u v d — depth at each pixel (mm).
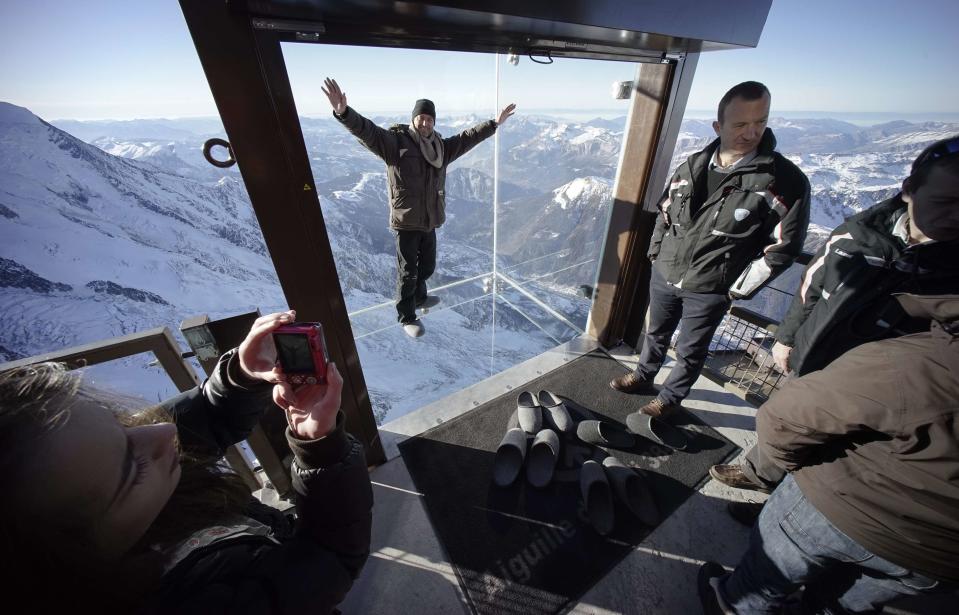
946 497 607
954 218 885
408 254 2324
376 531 1556
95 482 313
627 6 1165
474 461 1861
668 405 1991
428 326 3020
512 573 1416
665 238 1790
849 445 749
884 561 755
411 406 2281
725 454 1888
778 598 1012
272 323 547
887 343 669
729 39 1584
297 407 556
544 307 3283
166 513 409
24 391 317
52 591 285
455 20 1027
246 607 389
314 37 976
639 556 1471
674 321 1971
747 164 1409
